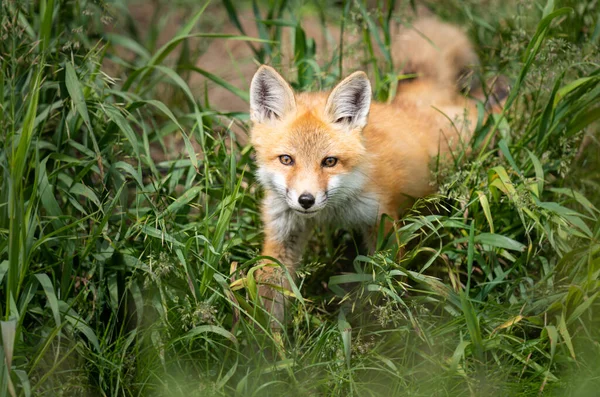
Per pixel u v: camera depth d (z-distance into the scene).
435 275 8.77
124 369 7.14
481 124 9.52
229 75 13.09
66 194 7.94
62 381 7.02
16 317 6.24
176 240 7.57
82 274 7.85
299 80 10.49
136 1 15.66
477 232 8.34
